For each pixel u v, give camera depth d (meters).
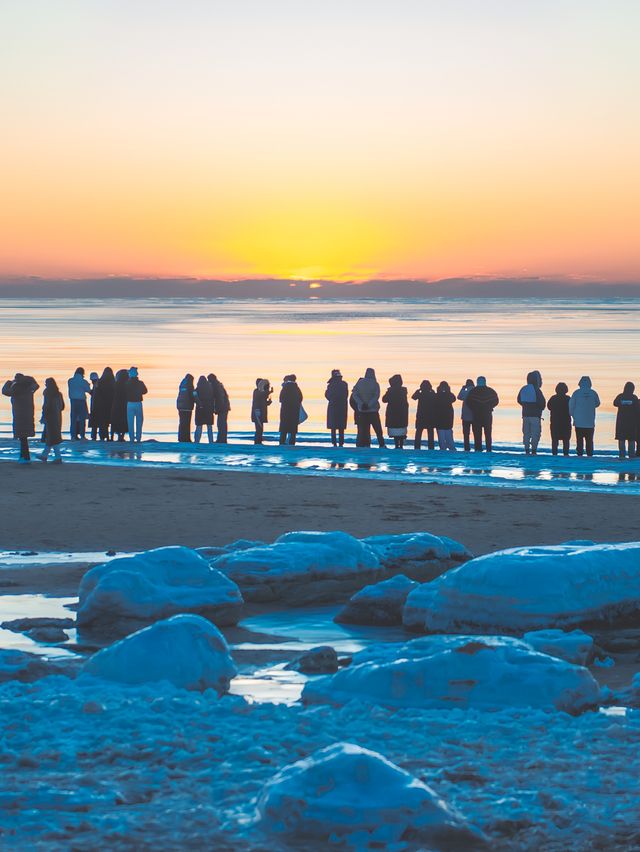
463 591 12.79
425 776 6.96
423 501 24.23
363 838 6.01
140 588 13.10
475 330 165.25
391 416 35.62
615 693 9.77
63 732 7.91
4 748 7.48
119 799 6.54
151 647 9.84
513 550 13.52
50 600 14.69
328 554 15.34
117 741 7.67
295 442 36.94
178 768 7.13
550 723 8.31
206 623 10.28
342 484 26.84
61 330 159.25
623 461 31.66
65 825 6.17
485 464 31.06
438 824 6.04
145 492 25.36
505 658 9.30
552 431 33.94
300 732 7.90
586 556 13.08
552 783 6.88
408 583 13.97
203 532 20.48
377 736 7.83
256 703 8.80
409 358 92.00
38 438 38.25
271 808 6.16
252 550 15.34
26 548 18.95
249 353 98.88
